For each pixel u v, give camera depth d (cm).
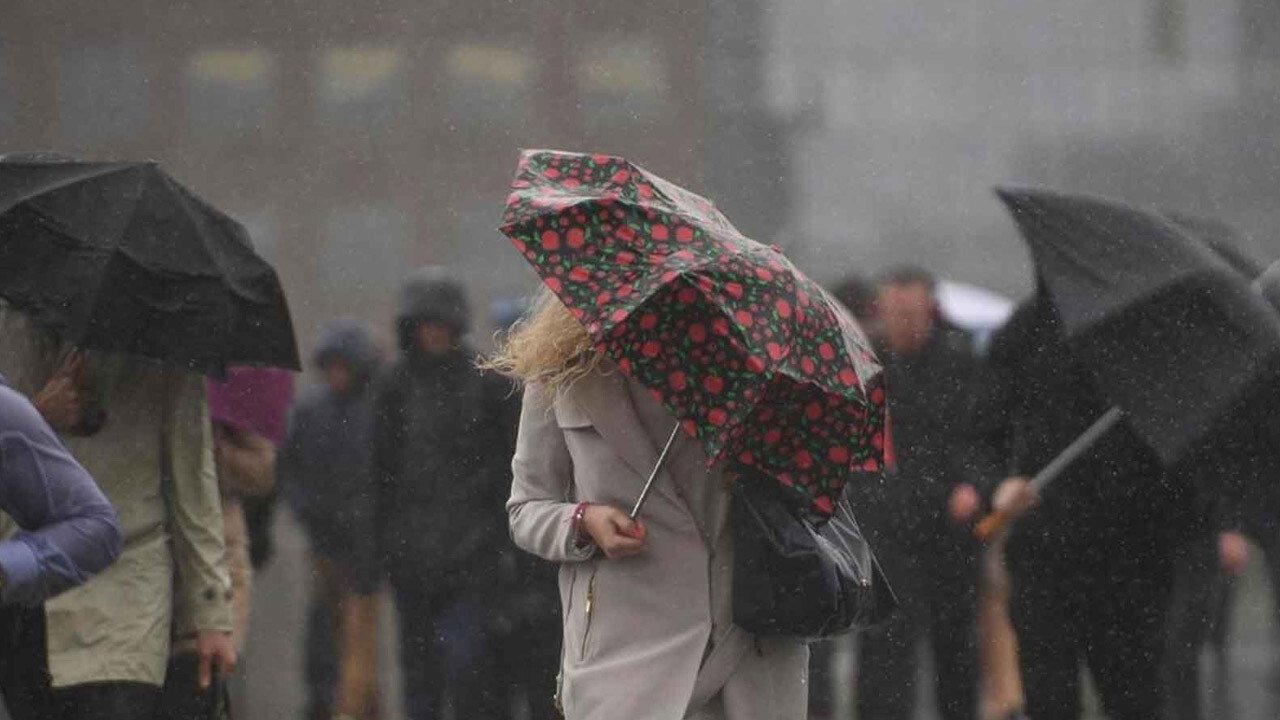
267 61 3812
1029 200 2422
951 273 3969
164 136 3806
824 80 3938
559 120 3772
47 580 1555
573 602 1603
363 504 2819
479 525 2733
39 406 2056
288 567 3186
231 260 2142
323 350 2852
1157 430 2311
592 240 1507
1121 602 2408
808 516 1570
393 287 3762
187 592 2089
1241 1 4044
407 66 3772
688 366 1507
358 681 2886
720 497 1578
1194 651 2438
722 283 1473
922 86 3972
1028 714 2434
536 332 1589
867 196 3956
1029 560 2422
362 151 3759
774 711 1588
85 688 1992
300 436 2844
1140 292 2338
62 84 3847
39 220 2070
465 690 2739
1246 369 2311
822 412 1541
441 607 2750
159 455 2084
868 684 2784
